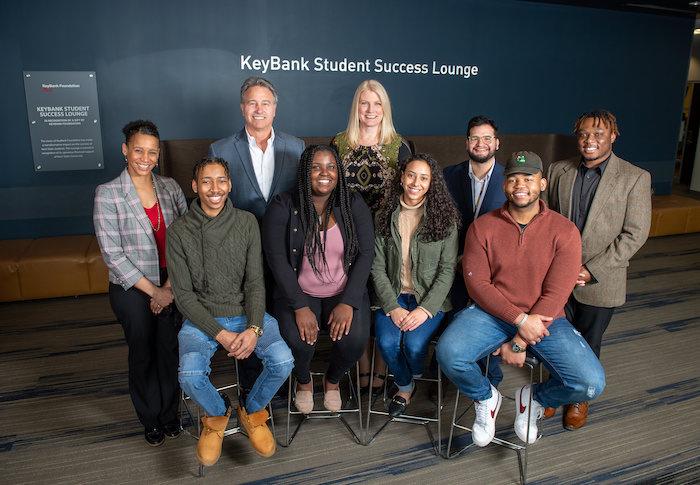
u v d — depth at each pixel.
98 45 4.38
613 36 6.11
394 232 2.53
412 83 5.36
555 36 5.82
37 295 4.19
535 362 2.38
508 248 2.40
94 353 3.46
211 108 4.77
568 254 2.34
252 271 2.41
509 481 2.34
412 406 2.89
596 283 2.61
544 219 2.38
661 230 6.18
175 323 2.55
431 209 2.48
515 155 2.33
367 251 2.49
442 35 5.35
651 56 6.39
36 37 4.24
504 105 5.80
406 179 2.43
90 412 2.83
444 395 3.00
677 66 6.58
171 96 4.64
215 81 4.73
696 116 8.69
